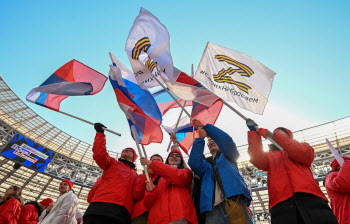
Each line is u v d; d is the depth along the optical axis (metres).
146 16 4.12
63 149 30.50
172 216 3.22
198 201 3.73
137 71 4.12
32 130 28.62
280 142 3.15
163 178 3.85
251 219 3.32
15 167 24.48
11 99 26.77
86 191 32.41
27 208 5.82
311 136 25.70
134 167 4.29
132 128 3.93
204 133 3.91
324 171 24.34
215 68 4.34
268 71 4.18
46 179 30.75
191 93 4.08
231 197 3.31
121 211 3.46
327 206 2.77
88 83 4.54
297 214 2.80
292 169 3.04
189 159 3.73
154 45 3.99
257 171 26.14
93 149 3.78
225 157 3.74
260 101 4.02
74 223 5.17
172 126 5.82
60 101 4.44
